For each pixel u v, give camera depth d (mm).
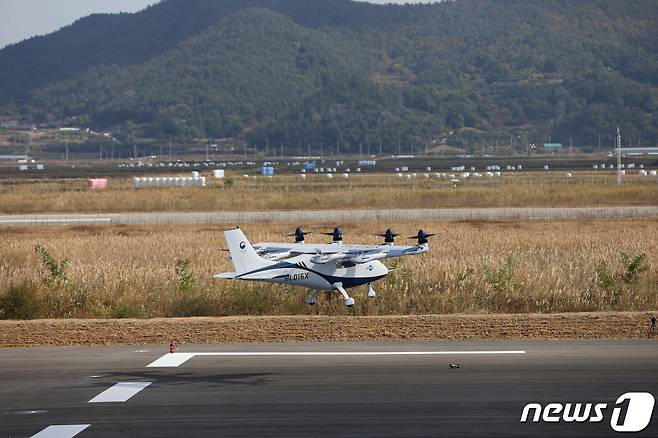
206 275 69562
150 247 95250
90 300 60438
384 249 56969
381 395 35000
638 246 90750
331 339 48312
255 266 56438
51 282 62844
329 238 106812
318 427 30781
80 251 91562
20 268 76688
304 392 35625
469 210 154750
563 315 53062
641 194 183125
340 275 57188
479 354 42688
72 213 162125
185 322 52094
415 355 42656
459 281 63219
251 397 34938
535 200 176250
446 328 50125
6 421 32031
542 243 95875
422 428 30625
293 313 58438
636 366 39562
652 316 52156
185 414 32625
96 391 36219
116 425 31344
